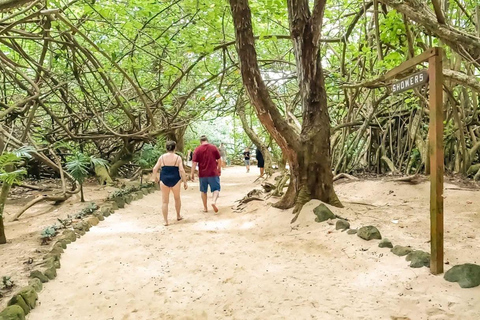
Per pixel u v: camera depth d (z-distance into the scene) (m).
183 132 16.58
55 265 4.09
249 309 3.06
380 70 7.44
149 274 3.93
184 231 5.68
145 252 4.64
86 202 7.75
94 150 13.63
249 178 13.36
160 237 5.36
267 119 5.65
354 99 9.84
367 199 7.39
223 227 5.90
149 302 3.31
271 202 6.92
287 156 6.00
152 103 11.45
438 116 3.22
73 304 3.31
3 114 6.68
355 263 3.83
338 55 9.77
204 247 4.79
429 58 3.24
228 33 9.85
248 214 6.60
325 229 5.05
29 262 4.15
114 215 6.76
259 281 3.58
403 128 10.23
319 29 5.67
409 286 3.18
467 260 3.70
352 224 5.22
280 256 4.28
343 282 3.42
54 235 5.18
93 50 10.42
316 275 3.63
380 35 6.83
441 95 3.19
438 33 4.86
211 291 3.46
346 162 10.55
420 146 9.12
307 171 5.90
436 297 2.95
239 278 3.69
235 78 11.20
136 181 11.45
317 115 5.91
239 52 5.41
